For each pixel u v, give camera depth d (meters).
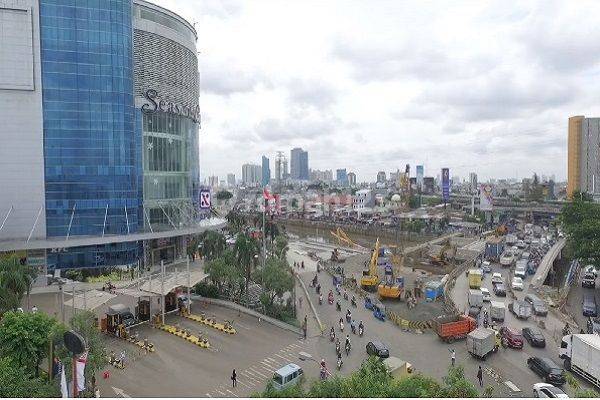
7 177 101.06
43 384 37.97
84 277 100.19
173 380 51.47
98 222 106.88
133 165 112.56
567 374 53.78
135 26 116.88
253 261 90.81
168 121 127.81
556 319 77.06
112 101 108.19
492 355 61.09
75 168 105.06
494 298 92.12
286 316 75.19
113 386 49.28
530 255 136.75
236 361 57.47
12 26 100.56
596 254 99.81
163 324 68.25
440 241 156.88
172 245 122.38
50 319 46.41
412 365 57.69
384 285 94.75
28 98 101.88
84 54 105.62
